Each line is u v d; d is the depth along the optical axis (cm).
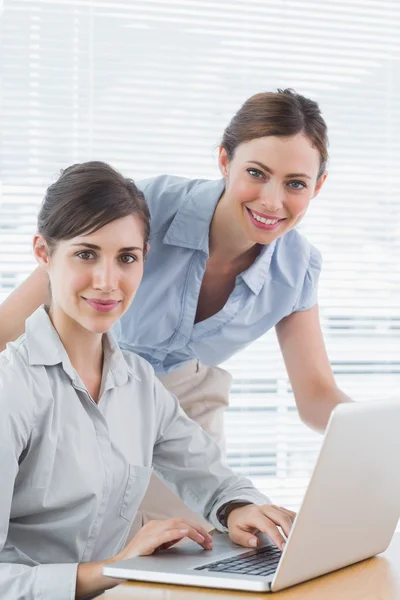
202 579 110
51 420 138
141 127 286
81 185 141
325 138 169
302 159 163
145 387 156
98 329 142
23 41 276
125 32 284
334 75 305
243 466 300
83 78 281
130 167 285
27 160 277
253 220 168
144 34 285
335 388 203
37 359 140
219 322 190
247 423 299
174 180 193
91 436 142
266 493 301
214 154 290
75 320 144
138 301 187
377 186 311
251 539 133
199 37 290
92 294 140
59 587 121
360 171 309
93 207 139
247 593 108
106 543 148
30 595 121
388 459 121
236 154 167
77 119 280
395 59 311
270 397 300
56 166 279
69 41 279
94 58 281
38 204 278
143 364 160
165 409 160
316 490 106
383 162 311
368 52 308
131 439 150
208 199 182
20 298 181
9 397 134
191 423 163
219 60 293
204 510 154
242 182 166
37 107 276
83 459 140
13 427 133
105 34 282
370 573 121
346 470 111
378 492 122
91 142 281
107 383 148
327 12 304
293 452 304
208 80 291
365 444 114
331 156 307
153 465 162
